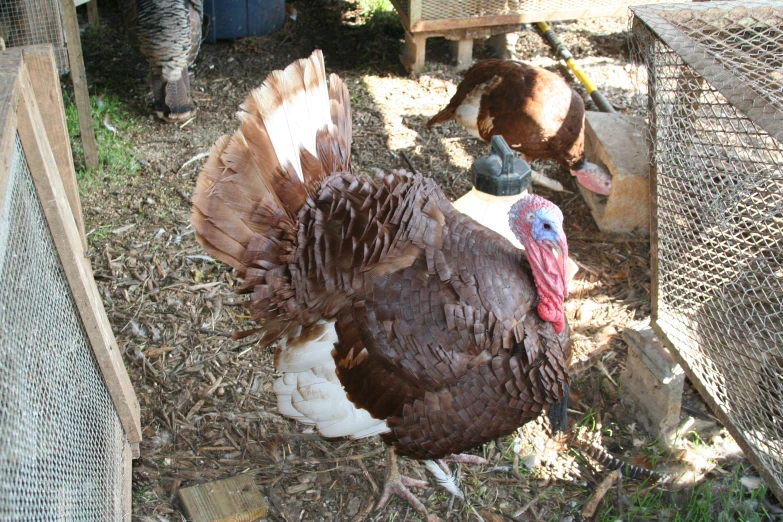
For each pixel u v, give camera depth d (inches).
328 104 52.6
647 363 63.9
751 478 60.7
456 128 107.8
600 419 66.5
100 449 45.9
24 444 31.3
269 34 131.9
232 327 73.6
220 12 126.6
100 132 101.1
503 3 116.5
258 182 48.1
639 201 88.4
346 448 63.2
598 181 88.4
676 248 62.6
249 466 60.7
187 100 104.7
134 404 54.1
